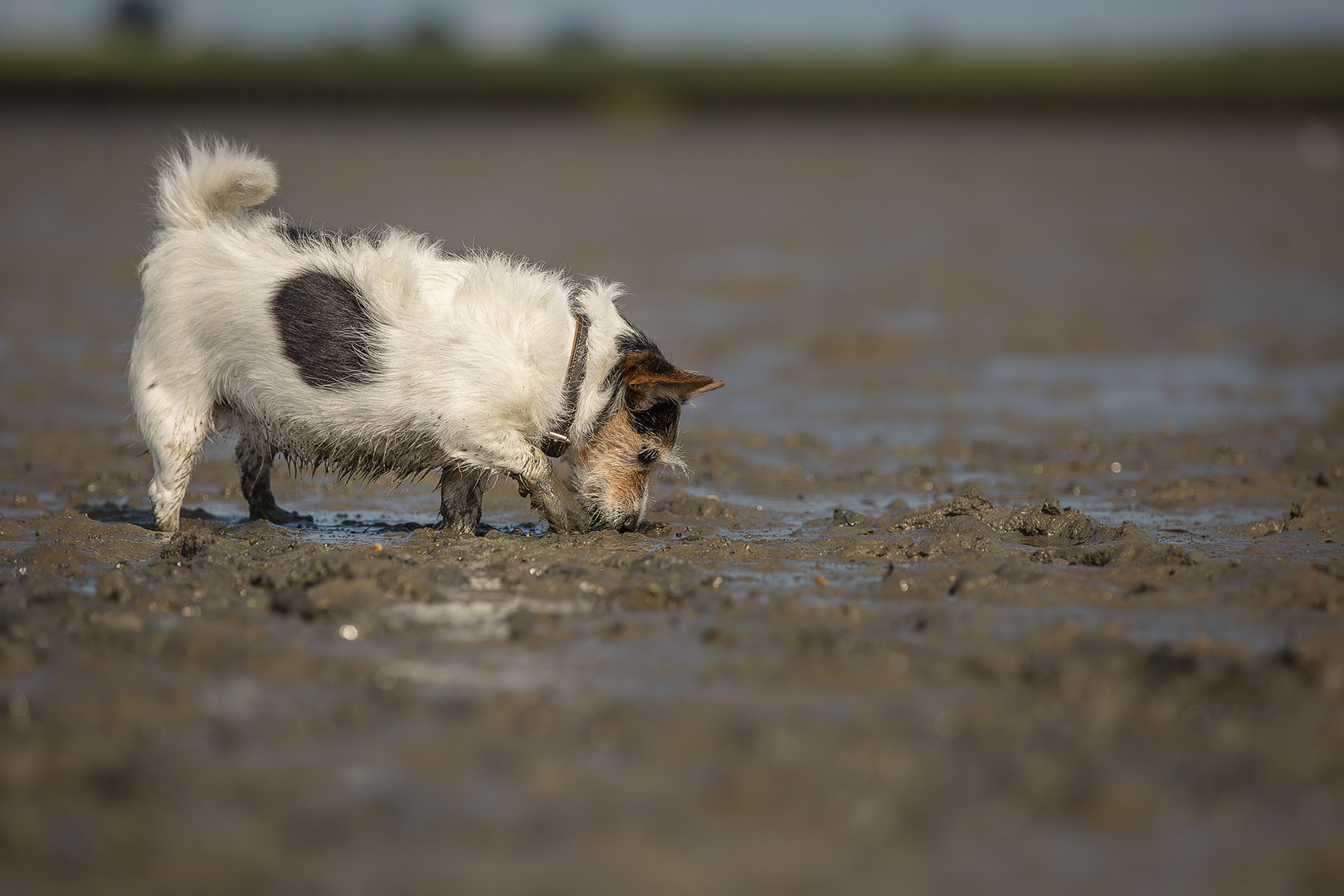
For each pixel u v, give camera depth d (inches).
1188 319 1100.5
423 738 280.2
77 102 4224.9
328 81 4498.0
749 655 331.3
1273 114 4397.1
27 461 610.5
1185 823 245.4
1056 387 845.2
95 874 227.6
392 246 450.9
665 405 460.8
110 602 368.5
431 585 385.7
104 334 950.4
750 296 1198.3
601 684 311.6
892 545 454.9
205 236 452.1
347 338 438.9
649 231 1636.3
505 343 438.6
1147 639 347.3
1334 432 702.5
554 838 239.1
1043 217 1882.4
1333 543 470.3
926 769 261.9
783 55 5305.1
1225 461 639.1
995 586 391.9
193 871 228.2
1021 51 5369.1
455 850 235.1
